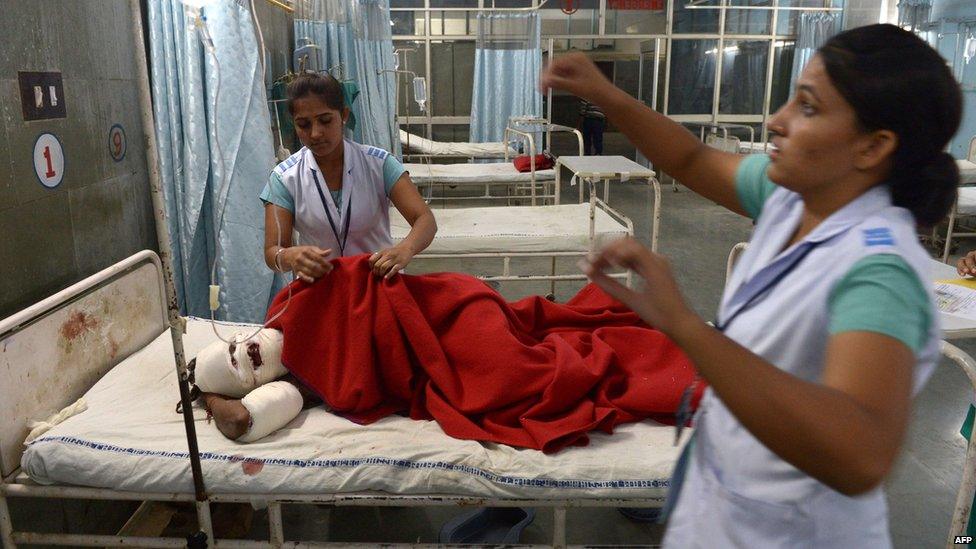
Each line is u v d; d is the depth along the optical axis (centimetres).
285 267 194
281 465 156
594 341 192
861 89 65
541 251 355
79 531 193
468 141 880
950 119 67
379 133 573
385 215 218
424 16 821
